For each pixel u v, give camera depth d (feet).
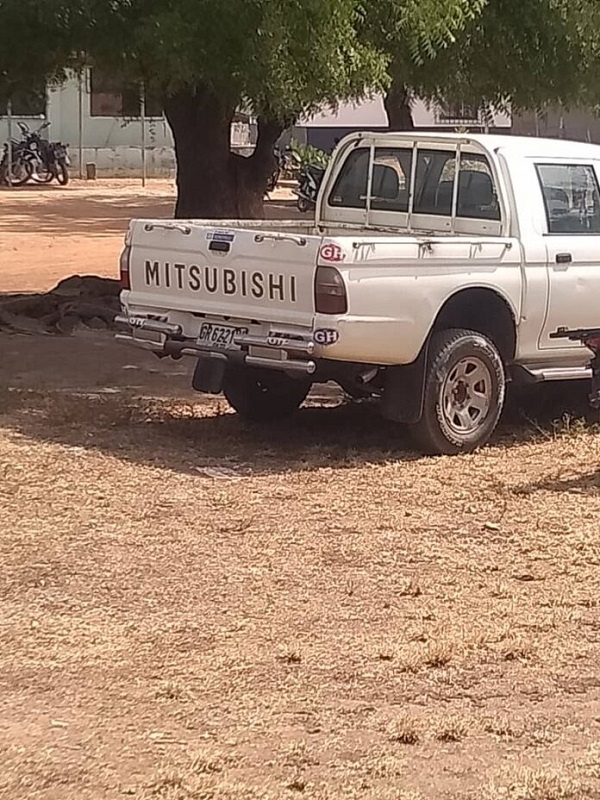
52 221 92.22
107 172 145.18
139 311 29.99
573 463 28.84
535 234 30.09
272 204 107.96
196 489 26.18
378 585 21.07
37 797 13.97
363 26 38.50
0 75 43.42
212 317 28.60
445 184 31.60
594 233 31.42
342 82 36.73
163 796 14.07
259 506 25.17
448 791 14.38
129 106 48.34
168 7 36.42
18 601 19.89
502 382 29.84
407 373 28.40
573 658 18.29
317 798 14.12
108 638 18.54
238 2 34.94
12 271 64.08
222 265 28.17
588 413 33.73
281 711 16.30
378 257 26.96
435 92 47.60
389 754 15.21
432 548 22.97
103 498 25.26
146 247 29.68
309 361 27.09
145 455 28.60
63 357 40.52
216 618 19.42
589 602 20.49
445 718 16.21
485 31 44.09
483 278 28.81
